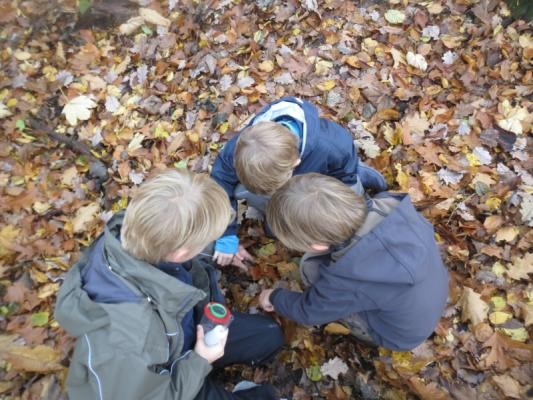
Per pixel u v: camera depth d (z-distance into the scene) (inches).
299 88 126.3
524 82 120.3
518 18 127.6
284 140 76.4
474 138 113.3
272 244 107.0
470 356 89.5
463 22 131.9
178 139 121.6
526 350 87.7
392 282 68.5
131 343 58.1
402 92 121.4
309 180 68.4
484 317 91.8
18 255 103.8
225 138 120.7
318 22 137.0
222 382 93.0
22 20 144.9
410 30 132.5
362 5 139.1
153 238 56.9
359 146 116.0
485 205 104.0
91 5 148.1
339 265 68.7
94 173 118.6
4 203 111.1
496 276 96.5
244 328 87.5
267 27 138.3
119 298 59.5
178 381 64.4
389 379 89.6
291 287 101.1
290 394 90.8
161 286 59.5
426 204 105.4
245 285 102.7
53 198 113.9
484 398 85.7
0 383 88.4
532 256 96.3
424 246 69.7
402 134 113.8
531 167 108.0
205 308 73.7
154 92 131.4
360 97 122.9
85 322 58.8
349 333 94.3
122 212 66.4
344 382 90.9
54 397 87.4
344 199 66.6
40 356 91.0
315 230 66.3
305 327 97.0
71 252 106.9
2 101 129.8
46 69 138.2
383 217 72.1
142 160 119.9
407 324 76.9
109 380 58.8
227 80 129.8
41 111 130.1
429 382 88.1
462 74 123.0
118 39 145.2
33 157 120.3
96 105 130.0
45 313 97.4
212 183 62.2
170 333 63.7
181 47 139.9
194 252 62.4
